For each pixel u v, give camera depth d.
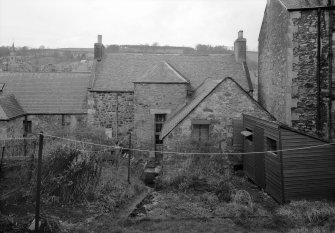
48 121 22.08
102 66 23.08
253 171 12.93
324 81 13.33
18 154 13.73
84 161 11.62
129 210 10.52
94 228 9.00
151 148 19.94
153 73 20.23
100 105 21.58
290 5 13.97
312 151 10.37
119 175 14.33
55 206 10.46
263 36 17.50
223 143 14.73
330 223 8.81
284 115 14.11
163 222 9.38
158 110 19.88
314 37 13.35
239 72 22.47
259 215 9.69
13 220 8.99
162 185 13.28
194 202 11.12
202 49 68.50
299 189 10.35
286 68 13.84
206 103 14.69
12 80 24.67
